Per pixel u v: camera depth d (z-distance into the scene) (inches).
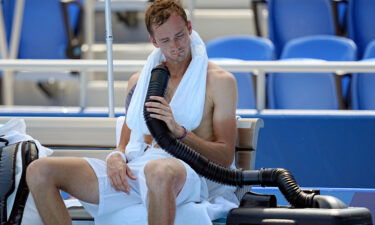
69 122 506.3
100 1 1058.1
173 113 436.5
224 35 1075.9
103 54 1040.8
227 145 434.3
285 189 410.6
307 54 819.4
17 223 430.6
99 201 422.6
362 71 639.8
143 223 418.9
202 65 439.8
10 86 904.3
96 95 984.3
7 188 428.5
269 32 925.8
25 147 438.3
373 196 540.1
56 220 408.5
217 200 433.4
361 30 906.7
